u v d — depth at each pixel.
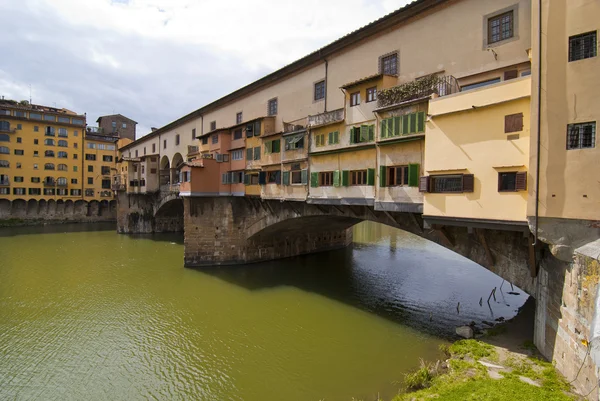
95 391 13.94
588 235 10.00
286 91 27.17
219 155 32.50
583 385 9.53
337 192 20.30
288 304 22.72
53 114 68.94
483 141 12.55
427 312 20.47
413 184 15.58
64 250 41.28
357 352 16.06
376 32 19.66
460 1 15.91
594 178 9.91
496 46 14.61
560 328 11.17
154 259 36.06
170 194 46.56
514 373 11.66
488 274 28.97
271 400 12.99
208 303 23.17
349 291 25.03
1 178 63.19
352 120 19.44
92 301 23.77
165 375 14.92
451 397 10.62
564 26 10.41
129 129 85.31
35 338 18.42
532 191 10.95
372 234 53.25
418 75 17.48
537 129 10.81
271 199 27.12
